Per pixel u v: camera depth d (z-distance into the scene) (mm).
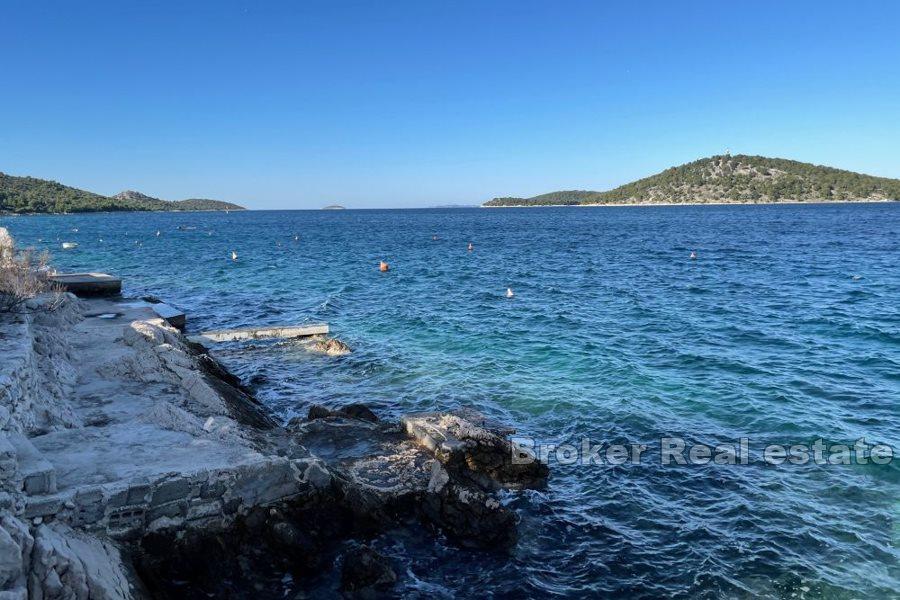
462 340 25609
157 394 14719
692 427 16000
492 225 147250
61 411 12875
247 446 11133
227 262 59188
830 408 17094
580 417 16797
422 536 11305
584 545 11109
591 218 180875
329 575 10078
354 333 27297
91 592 7582
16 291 20938
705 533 11328
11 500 8000
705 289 38812
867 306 31750
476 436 13602
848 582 9883
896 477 13117
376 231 123750
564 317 30188
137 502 9273
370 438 14234
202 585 9438
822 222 120500
